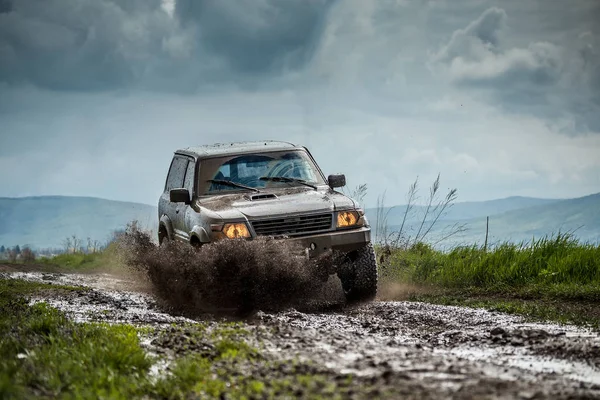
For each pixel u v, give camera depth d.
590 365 9.63
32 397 7.86
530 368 9.45
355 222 16.72
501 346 11.00
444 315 14.42
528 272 18.88
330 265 16.45
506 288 18.23
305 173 18.28
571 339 11.03
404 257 21.30
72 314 14.59
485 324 13.34
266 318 13.52
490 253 20.20
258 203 16.69
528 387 7.87
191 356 9.40
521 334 11.47
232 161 18.09
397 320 14.13
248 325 12.19
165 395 8.26
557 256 19.22
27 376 8.78
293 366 8.59
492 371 8.80
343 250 16.48
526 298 17.19
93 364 9.30
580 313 14.70
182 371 8.72
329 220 16.55
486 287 18.72
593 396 7.66
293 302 15.91
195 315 15.56
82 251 38.59
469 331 12.48
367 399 7.32
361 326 13.29
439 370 8.49
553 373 9.12
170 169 20.36
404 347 10.40
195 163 18.16
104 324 12.59
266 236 16.05
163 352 10.38
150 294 18.98
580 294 16.70
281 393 7.57
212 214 16.39
